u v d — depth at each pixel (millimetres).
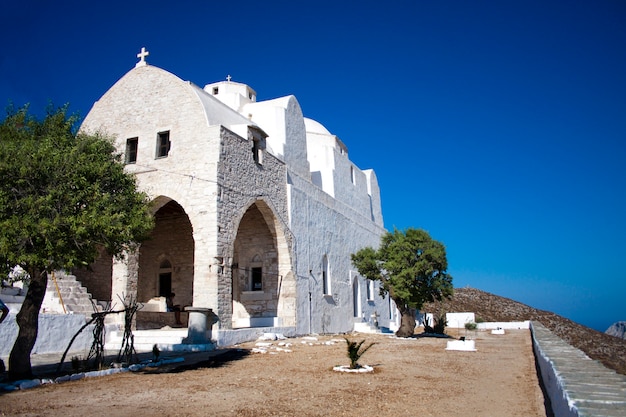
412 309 23391
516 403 7895
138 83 19969
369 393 8539
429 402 7941
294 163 24938
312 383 9406
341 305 27516
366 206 36312
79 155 10188
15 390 8438
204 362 12133
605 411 3848
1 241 8414
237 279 22297
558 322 49250
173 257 23516
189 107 18547
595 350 37906
